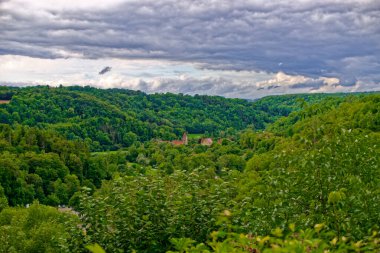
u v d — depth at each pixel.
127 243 10.80
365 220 8.63
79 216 11.17
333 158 9.98
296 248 5.18
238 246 6.98
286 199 9.84
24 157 95.38
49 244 37.00
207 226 10.69
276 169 10.49
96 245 4.68
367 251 6.19
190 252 6.43
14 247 38.12
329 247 6.45
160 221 10.95
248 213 10.13
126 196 11.15
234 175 12.19
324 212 9.43
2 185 81.12
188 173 12.10
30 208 45.38
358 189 9.10
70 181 94.81
